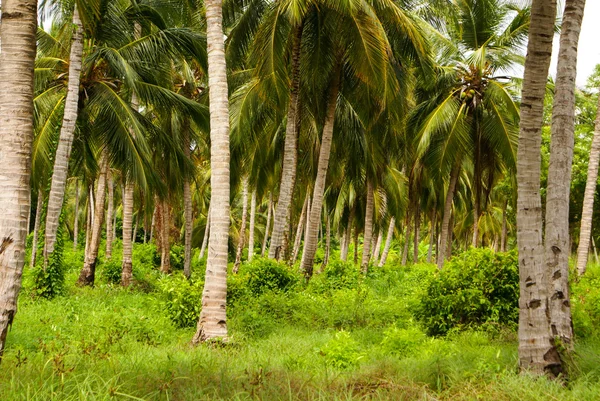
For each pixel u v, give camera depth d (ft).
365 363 24.06
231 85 64.64
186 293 37.60
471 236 158.10
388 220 119.14
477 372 20.06
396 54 56.13
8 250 16.46
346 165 76.18
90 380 16.24
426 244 178.91
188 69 70.59
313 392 17.34
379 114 58.65
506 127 63.77
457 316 35.37
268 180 81.00
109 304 47.39
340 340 25.76
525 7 32.78
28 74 17.17
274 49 47.78
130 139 53.62
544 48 22.27
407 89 61.31
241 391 16.79
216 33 32.12
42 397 14.43
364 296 45.55
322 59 53.72
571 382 19.54
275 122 63.21
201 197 121.08
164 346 29.68
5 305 16.31
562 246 24.00
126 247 66.28
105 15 50.55
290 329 36.29
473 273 35.91
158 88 55.88
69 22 52.60
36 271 48.44
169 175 73.61
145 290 64.54
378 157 70.54
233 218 137.80
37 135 53.52
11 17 17.08
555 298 23.47
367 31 46.62
